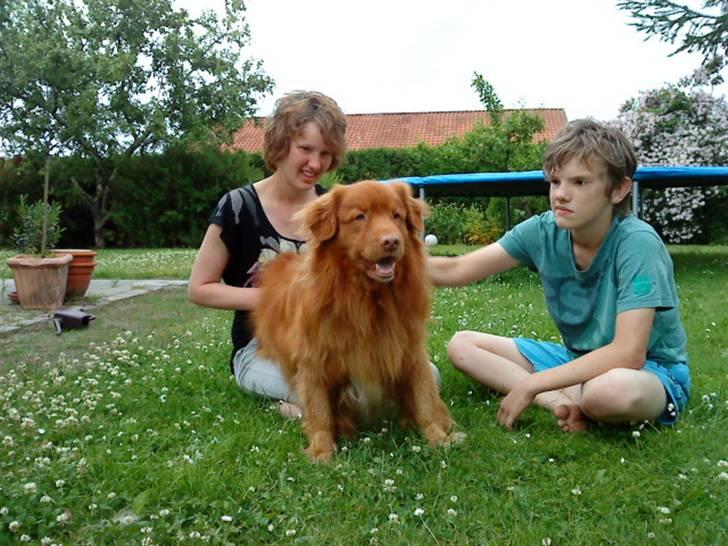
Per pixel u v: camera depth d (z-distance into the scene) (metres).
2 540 2.33
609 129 3.16
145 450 3.14
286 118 3.82
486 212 21.64
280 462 2.96
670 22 18.03
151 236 23.59
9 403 3.93
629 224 3.28
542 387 3.25
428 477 2.79
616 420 3.20
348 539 2.32
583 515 2.47
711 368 4.51
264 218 4.00
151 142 24.78
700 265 12.55
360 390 3.32
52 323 7.36
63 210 24.67
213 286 3.94
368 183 3.18
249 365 3.97
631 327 3.11
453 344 4.02
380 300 3.18
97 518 2.51
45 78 22.39
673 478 2.73
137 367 4.95
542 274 3.59
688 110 18.83
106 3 23.67
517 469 2.84
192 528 2.40
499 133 20.53
